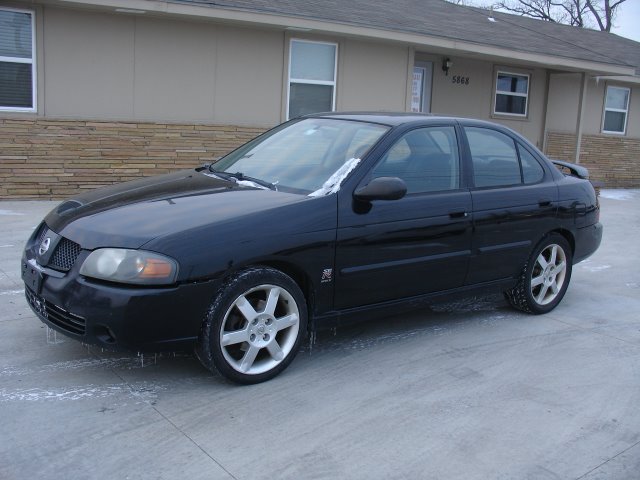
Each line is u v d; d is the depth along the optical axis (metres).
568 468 3.34
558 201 5.72
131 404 3.79
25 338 4.67
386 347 4.90
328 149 4.81
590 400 4.14
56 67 9.75
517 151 5.62
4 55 9.44
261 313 4.05
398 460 3.34
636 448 3.57
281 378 4.24
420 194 4.77
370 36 11.71
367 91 12.50
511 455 3.44
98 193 4.64
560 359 4.82
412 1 16.23
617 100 17.89
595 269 7.85
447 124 5.17
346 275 4.38
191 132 10.84
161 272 3.65
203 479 3.09
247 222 3.95
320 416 3.76
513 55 13.77
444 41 12.66
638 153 18.16
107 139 10.16
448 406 3.97
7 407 3.68
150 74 10.44
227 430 3.54
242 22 10.67
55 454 3.24
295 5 11.52
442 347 4.95
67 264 3.90
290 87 11.73
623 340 5.29
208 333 3.85
